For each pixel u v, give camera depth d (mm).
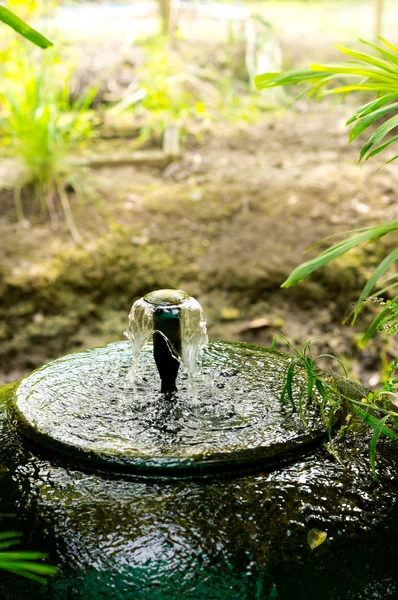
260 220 4484
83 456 1660
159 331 1773
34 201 4586
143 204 4582
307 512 1617
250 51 6555
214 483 1641
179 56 6465
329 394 1871
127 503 1609
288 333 4023
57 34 6039
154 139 5336
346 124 1846
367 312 4031
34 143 4523
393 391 1830
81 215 4488
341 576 1556
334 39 7477
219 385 1895
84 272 4195
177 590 1506
